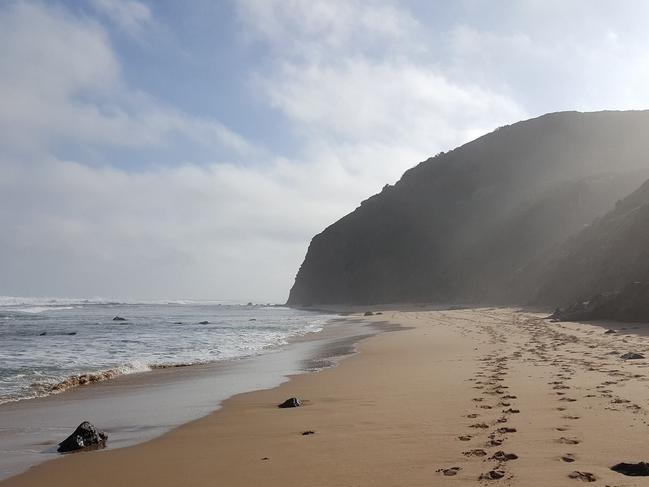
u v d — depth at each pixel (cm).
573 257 4416
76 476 624
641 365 1198
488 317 3800
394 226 11550
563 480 500
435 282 8750
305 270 13838
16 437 837
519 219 7619
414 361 1639
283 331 3631
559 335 2116
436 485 511
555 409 810
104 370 1605
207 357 2019
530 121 11850
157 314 7356
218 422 913
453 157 12369
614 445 603
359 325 4062
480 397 959
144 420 948
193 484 573
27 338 3000
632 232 3641
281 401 1096
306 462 626
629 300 2677
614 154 9762
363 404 996
